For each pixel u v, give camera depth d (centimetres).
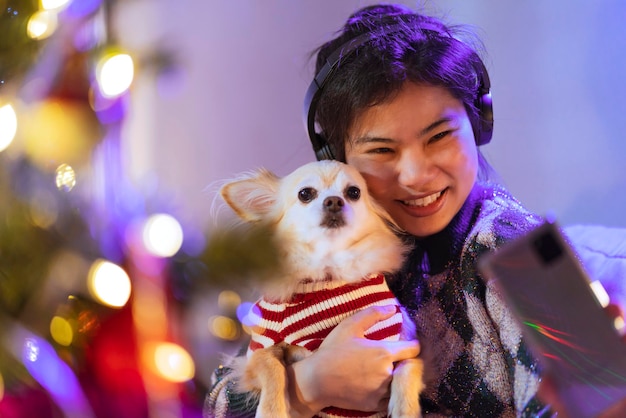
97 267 73
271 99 274
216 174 271
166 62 87
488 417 131
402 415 122
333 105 144
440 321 140
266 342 134
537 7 248
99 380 77
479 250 137
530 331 90
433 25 152
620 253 143
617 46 240
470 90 143
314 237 136
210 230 75
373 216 143
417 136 136
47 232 75
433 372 134
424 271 146
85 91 79
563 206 248
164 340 77
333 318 132
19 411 78
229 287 73
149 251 73
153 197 80
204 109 269
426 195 140
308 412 128
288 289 134
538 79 250
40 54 78
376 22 154
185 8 262
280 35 272
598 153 244
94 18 83
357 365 124
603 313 87
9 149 75
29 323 74
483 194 151
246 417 136
